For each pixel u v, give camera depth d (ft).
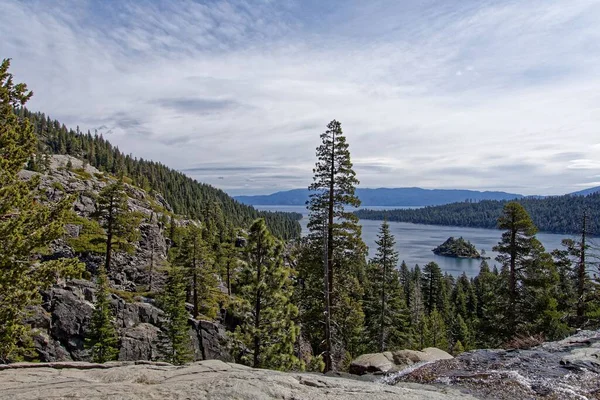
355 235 59.00
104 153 408.05
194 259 124.36
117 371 23.93
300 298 65.00
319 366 55.98
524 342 40.63
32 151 41.60
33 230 38.34
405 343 112.57
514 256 72.59
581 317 70.08
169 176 476.54
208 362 26.81
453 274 355.56
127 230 134.21
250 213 536.42
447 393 23.25
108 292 101.65
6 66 38.50
